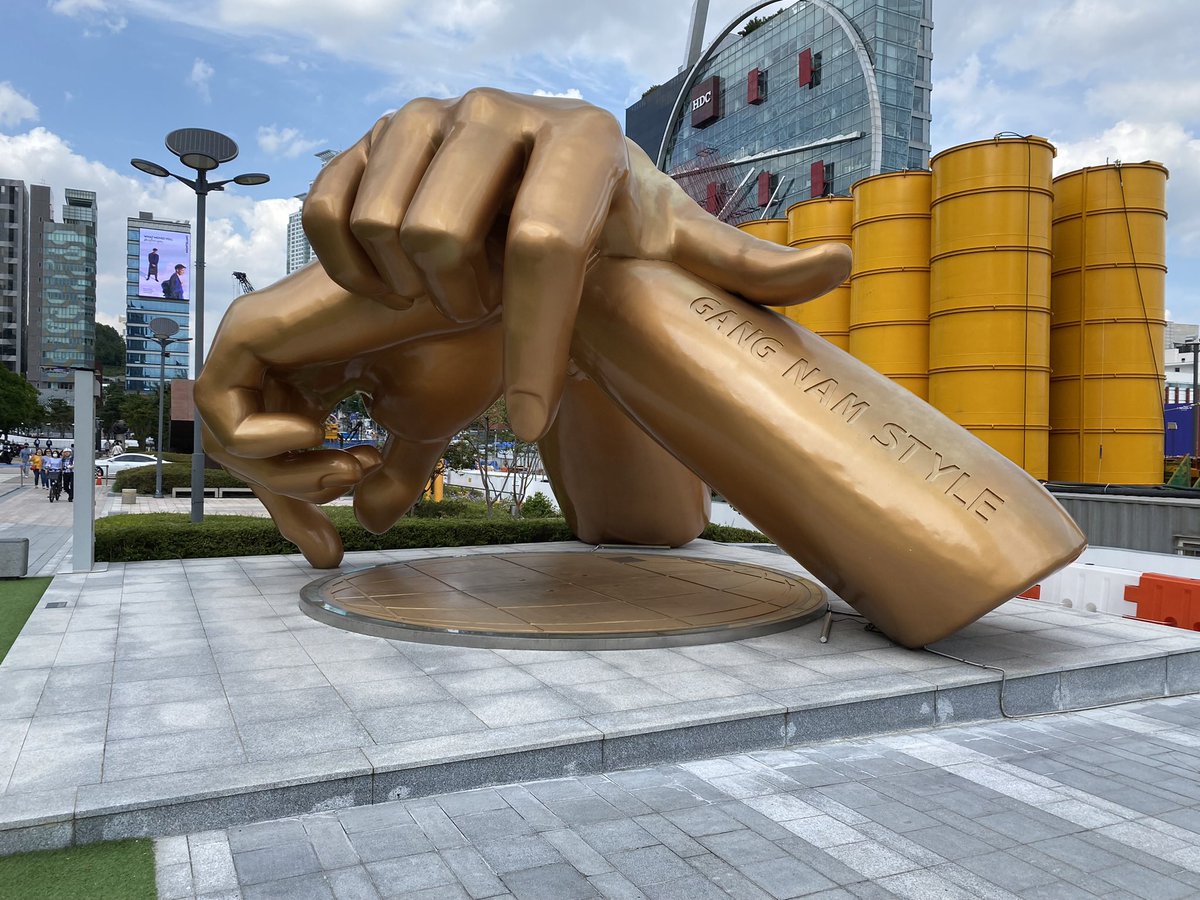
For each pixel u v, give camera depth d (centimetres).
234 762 464
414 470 1000
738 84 8700
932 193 2344
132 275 14450
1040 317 2209
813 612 841
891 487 681
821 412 705
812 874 399
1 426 6950
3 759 468
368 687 602
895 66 7138
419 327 805
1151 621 947
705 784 501
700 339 735
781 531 739
